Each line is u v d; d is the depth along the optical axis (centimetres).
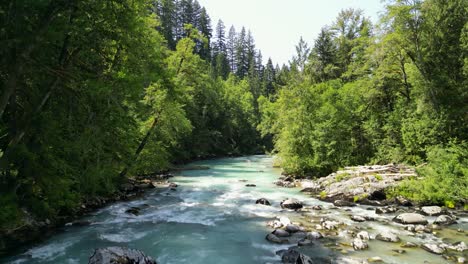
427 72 2477
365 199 1888
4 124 1178
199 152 5397
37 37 1003
